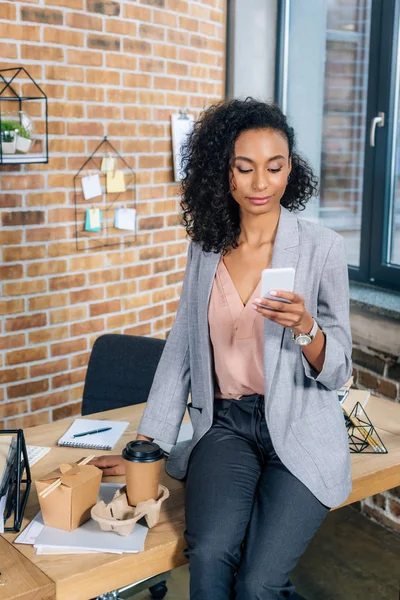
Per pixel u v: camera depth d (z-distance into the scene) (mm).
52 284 3436
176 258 4043
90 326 3623
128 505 1605
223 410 1816
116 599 2137
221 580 1500
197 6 3918
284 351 1716
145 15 3629
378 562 2953
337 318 1729
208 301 1793
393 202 3566
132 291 3801
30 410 3436
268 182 1676
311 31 4027
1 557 1463
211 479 1651
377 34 3525
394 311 3041
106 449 1966
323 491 1653
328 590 2746
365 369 3242
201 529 1541
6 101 3182
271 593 1495
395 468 1919
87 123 3461
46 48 3256
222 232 1804
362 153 3762
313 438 1708
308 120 4113
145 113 3723
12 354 3342
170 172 3918
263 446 1765
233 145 1710
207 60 4051
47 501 1560
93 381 2539
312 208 4121
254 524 1589
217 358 1797
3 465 1603
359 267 3742
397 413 2295
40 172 3312
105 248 3633
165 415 1873
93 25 3410
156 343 2490
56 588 1383
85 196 3484
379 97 3541
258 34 4180
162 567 1547
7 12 3111
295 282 1713
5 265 3256
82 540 1516
